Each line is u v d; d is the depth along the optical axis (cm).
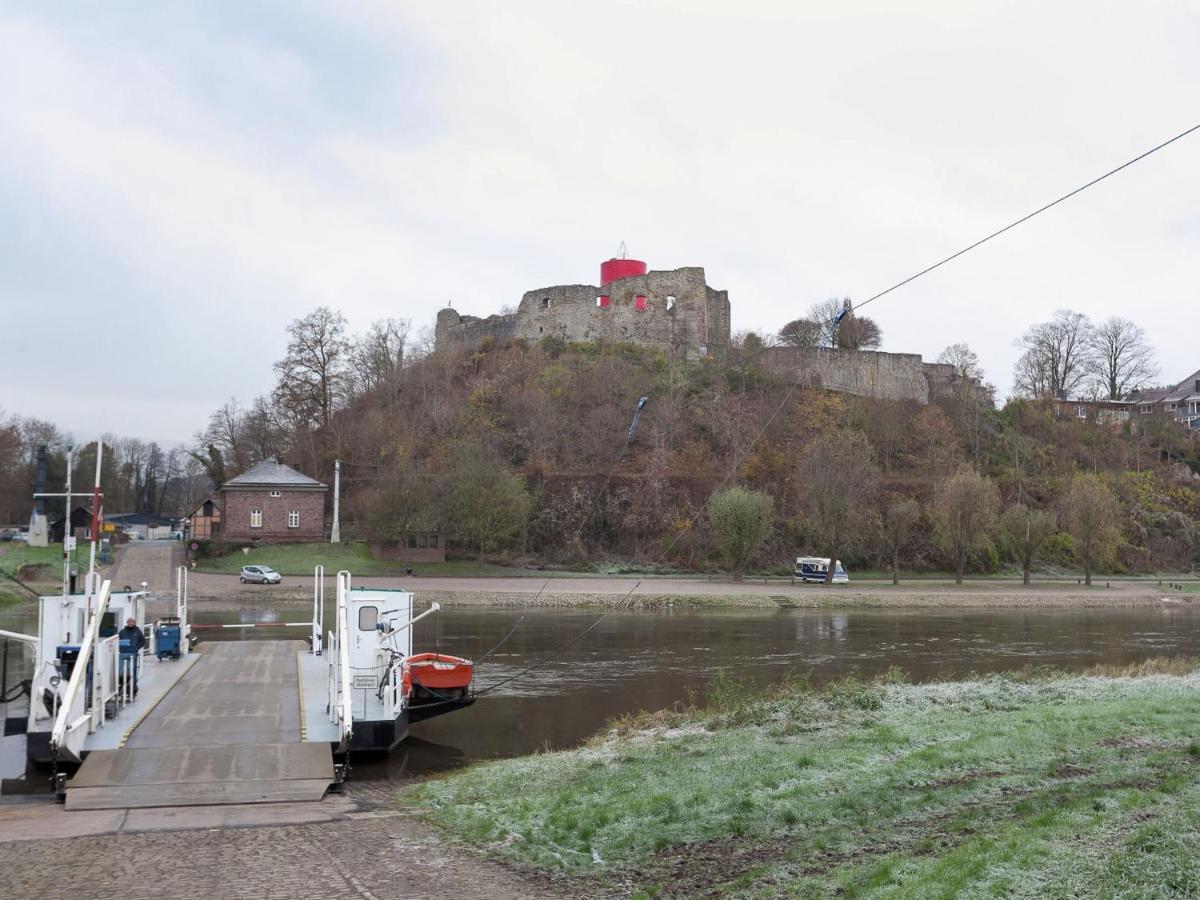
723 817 1395
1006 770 1631
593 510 9481
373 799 1742
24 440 12162
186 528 9750
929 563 9769
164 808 1611
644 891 1100
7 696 2962
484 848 1313
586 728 2670
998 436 12538
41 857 1269
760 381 11769
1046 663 4097
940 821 1320
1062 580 9506
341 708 2070
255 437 12638
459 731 2625
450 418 10469
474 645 4609
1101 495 9400
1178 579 10062
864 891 1021
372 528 8419
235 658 3183
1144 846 1083
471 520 8250
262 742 1997
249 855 1281
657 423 10400
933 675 3684
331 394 11131
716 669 3856
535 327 12562
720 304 12925
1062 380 15300
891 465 11131
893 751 1842
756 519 8131
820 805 1438
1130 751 1759
